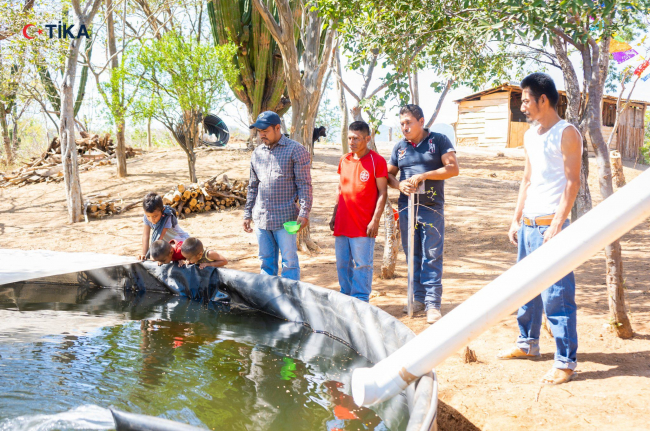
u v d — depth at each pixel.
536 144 3.11
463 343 2.16
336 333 3.85
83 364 3.09
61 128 9.86
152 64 11.22
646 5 4.16
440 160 4.30
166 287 5.16
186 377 2.94
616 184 12.86
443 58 5.58
